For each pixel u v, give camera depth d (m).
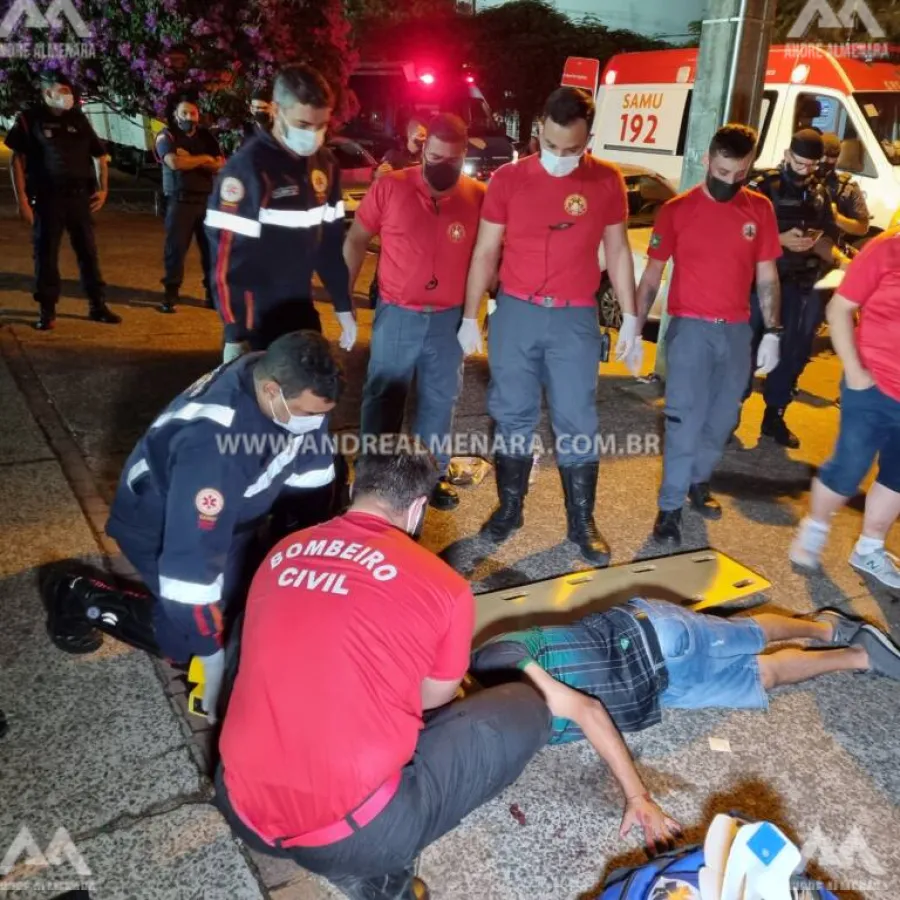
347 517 1.84
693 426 3.42
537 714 2.03
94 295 6.12
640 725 2.38
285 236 2.87
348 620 1.64
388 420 3.52
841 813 2.26
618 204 3.16
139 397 4.78
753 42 4.66
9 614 2.81
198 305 6.87
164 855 2.01
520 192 3.06
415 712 1.69
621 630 2.39
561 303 3.18
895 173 7.02
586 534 3.42
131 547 2.24
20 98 10.66
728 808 2.26
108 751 2.29
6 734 2.32
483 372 5.70
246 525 2.21
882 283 2.90
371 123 12.09
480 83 19.95
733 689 2.50
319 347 1.94
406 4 20.55
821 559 3.50
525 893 2.00
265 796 1.65
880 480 3.24
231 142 10.11
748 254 3.29
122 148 15.06
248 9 9.48
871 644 2.72
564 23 21.12
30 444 4.11
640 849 2.13
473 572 3.28
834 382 5.86
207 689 2.16
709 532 3.71
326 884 1.98
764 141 7.66
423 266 3.26
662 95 8.50
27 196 5.61
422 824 1.74
